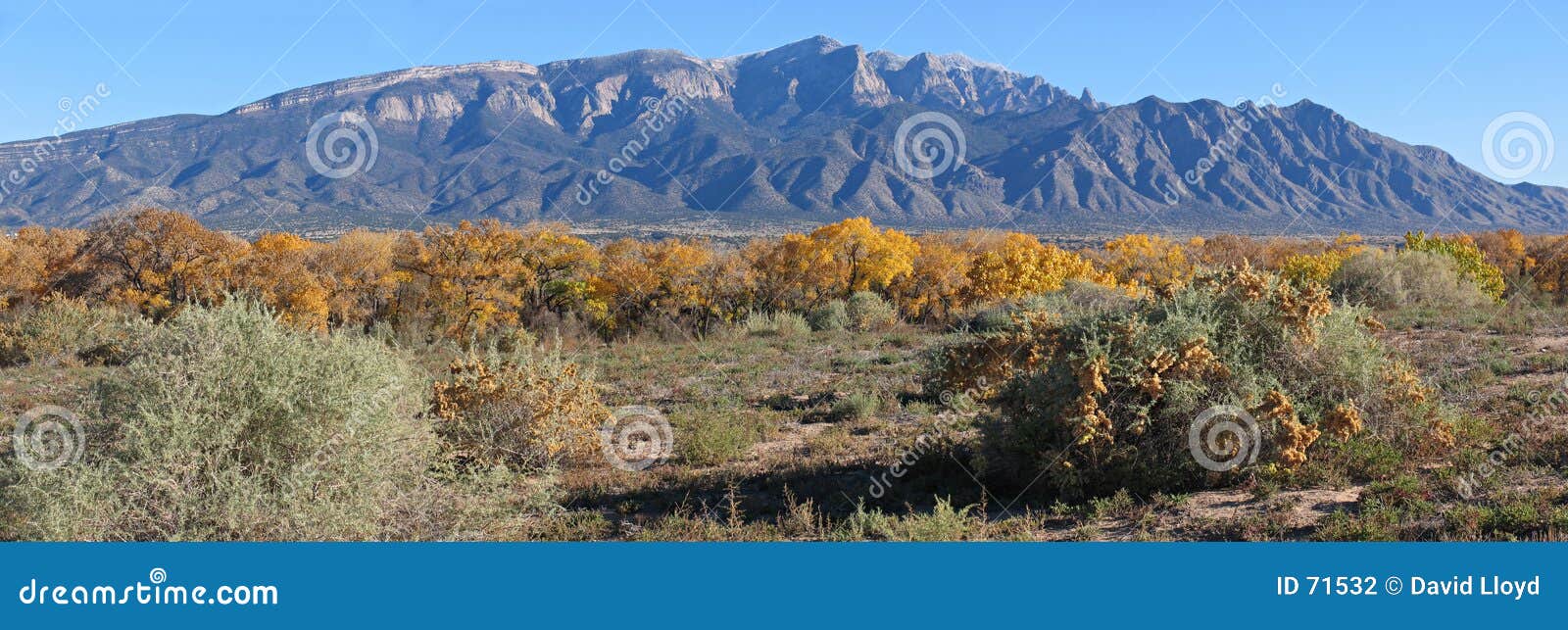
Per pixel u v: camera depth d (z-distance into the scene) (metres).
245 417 6.02
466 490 6.98
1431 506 6.70
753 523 7.57
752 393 15.39
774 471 9.40
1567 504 6.46
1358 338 8.18
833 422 12.38
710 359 20.36
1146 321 8.20
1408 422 8.08
